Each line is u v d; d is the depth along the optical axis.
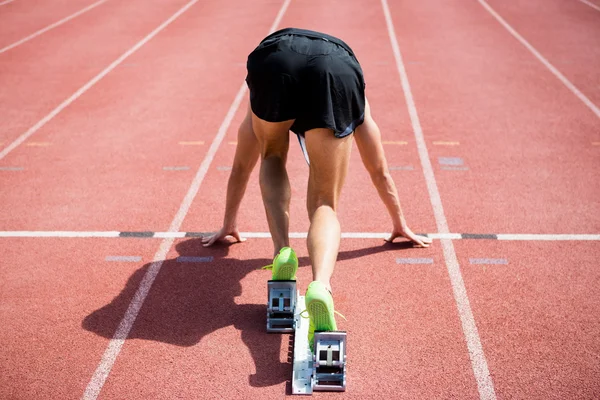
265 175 4.13
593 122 8.30
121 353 4.07
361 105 3.87
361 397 3.67
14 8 16.86
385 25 14.08
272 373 3.88
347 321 4.35
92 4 17.25
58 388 3.76
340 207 6.09
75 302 4.62
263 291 4.75
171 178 6.78
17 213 6.02
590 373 3.82
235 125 8.38
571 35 13.05
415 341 4.14
